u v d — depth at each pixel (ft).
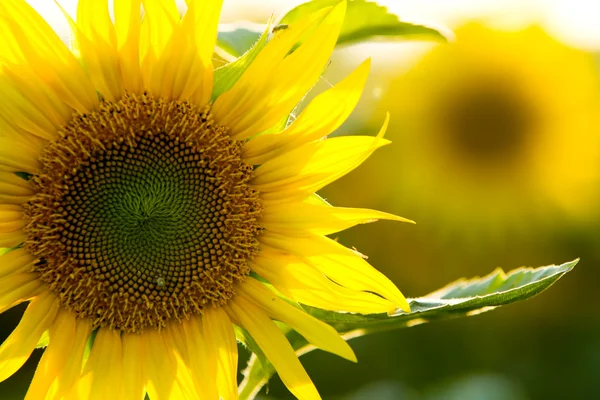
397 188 6.36
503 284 3.18
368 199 6.32
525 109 6.63
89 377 3.03
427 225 6.48
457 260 6.51
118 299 3.08
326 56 2.98
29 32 2.95
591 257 6.70
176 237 3.09
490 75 6.46
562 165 6.74
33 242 3.05
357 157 2.99
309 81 2.99
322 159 3.01
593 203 6.66
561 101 6.59
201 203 3.09
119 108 3.04
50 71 2.99
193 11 2.96
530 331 6.56
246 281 3.08
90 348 3.07
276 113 3.02
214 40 2.99
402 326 3.06
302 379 2.99
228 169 3.06
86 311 3.06
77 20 2.96
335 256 2.99
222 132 3.05
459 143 6.45
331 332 2.99
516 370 6.40
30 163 3.04
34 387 3.00
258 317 3.05
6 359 3.00
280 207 3.06
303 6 3.10
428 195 6.50
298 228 3.02
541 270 3.18
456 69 6.43
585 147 6.64
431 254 6.47
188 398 3.05
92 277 3.08
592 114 6.57
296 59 2.99
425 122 6.36
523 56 6.54
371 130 4.97
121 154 3.08
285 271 3.04
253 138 3.05
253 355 3.14
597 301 6.63
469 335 6.40
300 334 3.12
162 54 3.00
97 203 3.08
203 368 3.05
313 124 3.01
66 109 3.03
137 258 3.09
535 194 6.73
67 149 3.04
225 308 3.08
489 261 6.67
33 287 3.05
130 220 3.09
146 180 3.09
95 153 3.07
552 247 6.75
